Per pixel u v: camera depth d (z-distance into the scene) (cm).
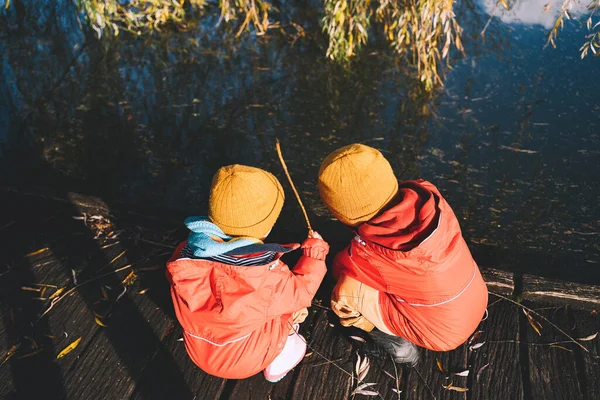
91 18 550
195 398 226
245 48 563
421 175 401
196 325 196
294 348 228
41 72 540
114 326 255
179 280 184
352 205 195
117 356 242
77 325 256
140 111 485
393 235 192
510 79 492
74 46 577
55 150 443
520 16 571
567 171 396
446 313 203
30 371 237
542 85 481
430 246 186
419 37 468
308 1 618
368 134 445
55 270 285
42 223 317
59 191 330
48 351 245
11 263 290
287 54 550
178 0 588
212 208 189
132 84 521
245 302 184
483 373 230
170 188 403
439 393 224
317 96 493
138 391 229
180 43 576
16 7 636
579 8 559
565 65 502
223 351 200
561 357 234
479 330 246
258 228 191
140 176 414
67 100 502
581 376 227
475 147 423
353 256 212
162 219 312
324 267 214
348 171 190
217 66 539
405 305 208
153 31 593
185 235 304
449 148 425
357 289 217
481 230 357
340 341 246
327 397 225
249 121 467
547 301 257
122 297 270
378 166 192
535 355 236
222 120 470
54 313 262
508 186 387
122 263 288
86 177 414
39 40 587
